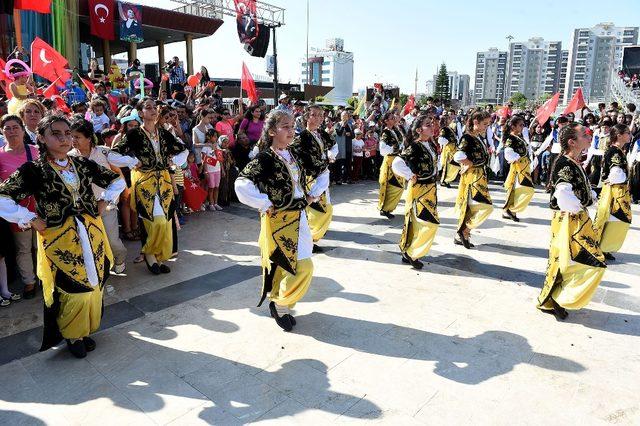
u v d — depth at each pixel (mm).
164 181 4953
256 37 16953
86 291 3418
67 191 3350
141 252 5062
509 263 5566
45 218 3316
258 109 8562
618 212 5527
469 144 5848
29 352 3639
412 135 5254
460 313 4258
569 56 115125
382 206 7574
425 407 2979
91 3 14055
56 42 13336
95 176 3580
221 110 9062
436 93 76938
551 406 2996
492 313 4262
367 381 3248
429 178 5164
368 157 11047
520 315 4230
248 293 4699
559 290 4137
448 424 2828
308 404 3010
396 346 3693
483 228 7121
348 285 4887
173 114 5691
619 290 4848
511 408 2975
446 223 7359
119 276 5098
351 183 10812
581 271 3947
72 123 4207
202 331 3941
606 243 5660
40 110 4809
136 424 2842
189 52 19938
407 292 4711
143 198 4859
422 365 3436
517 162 7266
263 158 3619
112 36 14664
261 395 3104
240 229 6926
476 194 5895
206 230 6852
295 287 3727
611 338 3844
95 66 10664
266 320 4129
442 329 3965
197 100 9336
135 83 10680
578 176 3924
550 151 10438
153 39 21188
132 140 4762
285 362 3482
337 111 11992
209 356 3564
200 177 7766
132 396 3104
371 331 3930
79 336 3486
